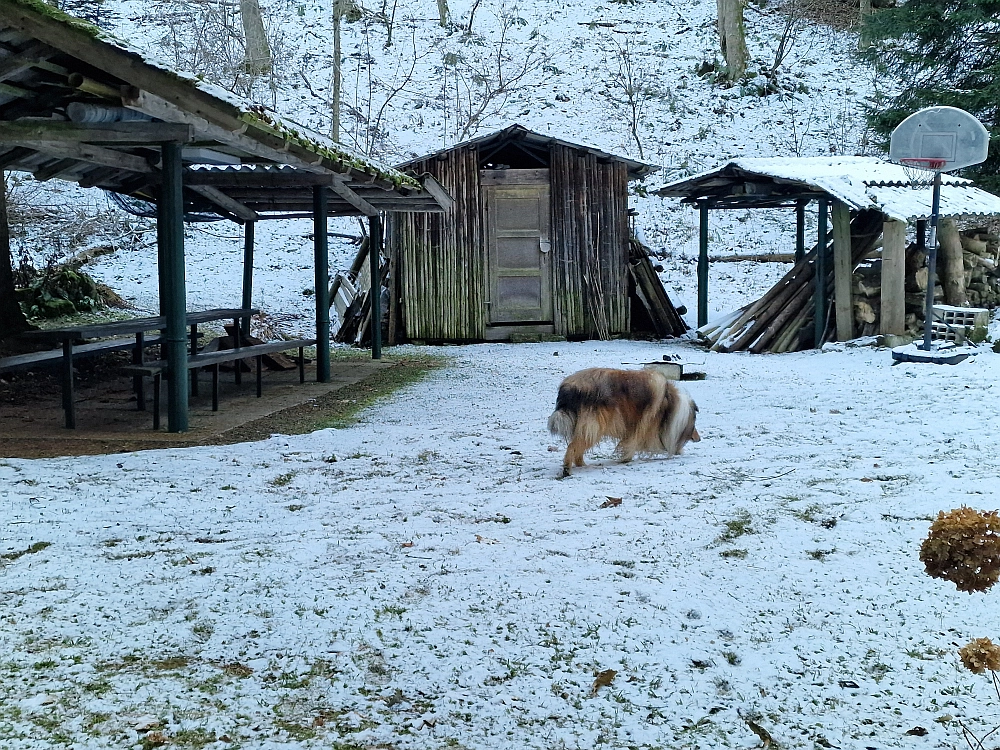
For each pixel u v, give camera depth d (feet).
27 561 14.42
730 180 48.98
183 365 26.53
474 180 55.16
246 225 45.03
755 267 70.33
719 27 101.71
